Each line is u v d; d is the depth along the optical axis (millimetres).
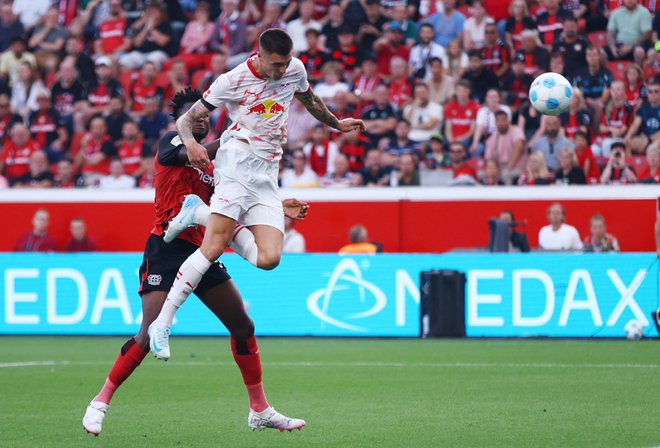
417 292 44594
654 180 51906
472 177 54188
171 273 20109
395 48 60812
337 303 45188
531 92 23250
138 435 20938
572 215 49750
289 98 19750
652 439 19719
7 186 61656
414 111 57781
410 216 51594
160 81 63625
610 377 30453
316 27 62969
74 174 61188
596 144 54531
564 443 19328
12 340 45062
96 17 67375
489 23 58312
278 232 19797
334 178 56156
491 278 44094
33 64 66062
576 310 43219
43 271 47000
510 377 30734
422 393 27406
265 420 20141
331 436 20547
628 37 57219
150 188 54594
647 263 42688
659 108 54031
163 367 34406
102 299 46406
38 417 23578
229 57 63906
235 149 19469
